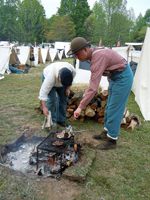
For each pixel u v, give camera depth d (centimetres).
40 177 219
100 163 252
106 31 3192
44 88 273
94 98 385
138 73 622
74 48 214
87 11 5169
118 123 264
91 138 322
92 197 194
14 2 5512
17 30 4925
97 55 218
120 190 206
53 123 312
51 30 4528
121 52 670
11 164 245
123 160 262
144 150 291
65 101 345
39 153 254
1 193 191
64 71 255
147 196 199
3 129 338
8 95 570
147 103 443
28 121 381
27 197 189
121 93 245
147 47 492
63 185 207
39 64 1427
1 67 923
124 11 3119
